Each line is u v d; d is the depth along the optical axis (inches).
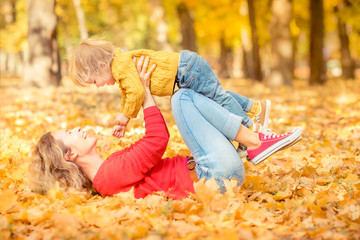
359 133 234.7
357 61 1696.6
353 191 132.2
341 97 467.2
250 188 146.1
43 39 575.8
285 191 137.9
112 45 136.0
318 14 794.8
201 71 132.0
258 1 953.5
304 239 104.0
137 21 1382.9
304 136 241.0
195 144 130.4
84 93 450.9
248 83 879.1
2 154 195.6
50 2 579.2
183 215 119.3
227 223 110.4
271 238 97.6
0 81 773.9
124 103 139.9
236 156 130.6
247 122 137.7
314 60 801.6
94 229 112.2
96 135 227.3
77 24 1213.7
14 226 112.7
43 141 138.6
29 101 400.8
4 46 1223.5
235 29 983.6
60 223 110.8
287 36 706.2
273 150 133.0
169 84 133.1
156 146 132.6
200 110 130.2
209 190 122.3
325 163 173.8
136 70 132.8
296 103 438.6
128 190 135.0
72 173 137.2
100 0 1178.6
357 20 868.6
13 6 1151.6
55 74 585.9
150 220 112.0
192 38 916.0
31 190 142.5
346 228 107.8
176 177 136.2
